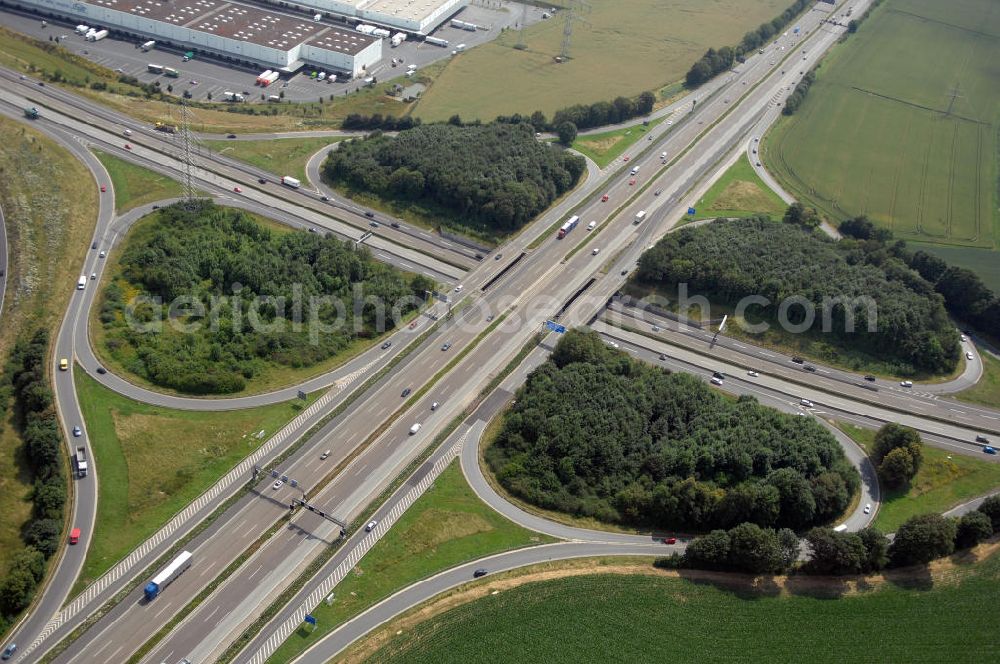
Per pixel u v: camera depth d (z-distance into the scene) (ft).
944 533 615.16
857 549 604.49
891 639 569.23
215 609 574.97
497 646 548.31
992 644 567.59
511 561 624.59
